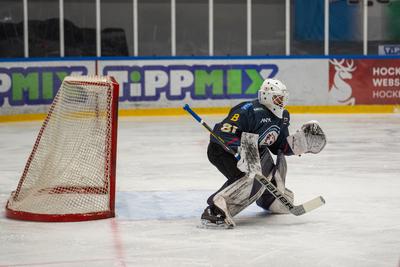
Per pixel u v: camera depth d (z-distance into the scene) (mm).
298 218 11883
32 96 26828
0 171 16875
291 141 11516
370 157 18281
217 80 28547
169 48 29047
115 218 11961
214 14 29234
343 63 28938
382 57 29062
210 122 25609
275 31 29594
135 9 28609
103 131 12320
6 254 9898
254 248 10094
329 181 15219
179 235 10828
